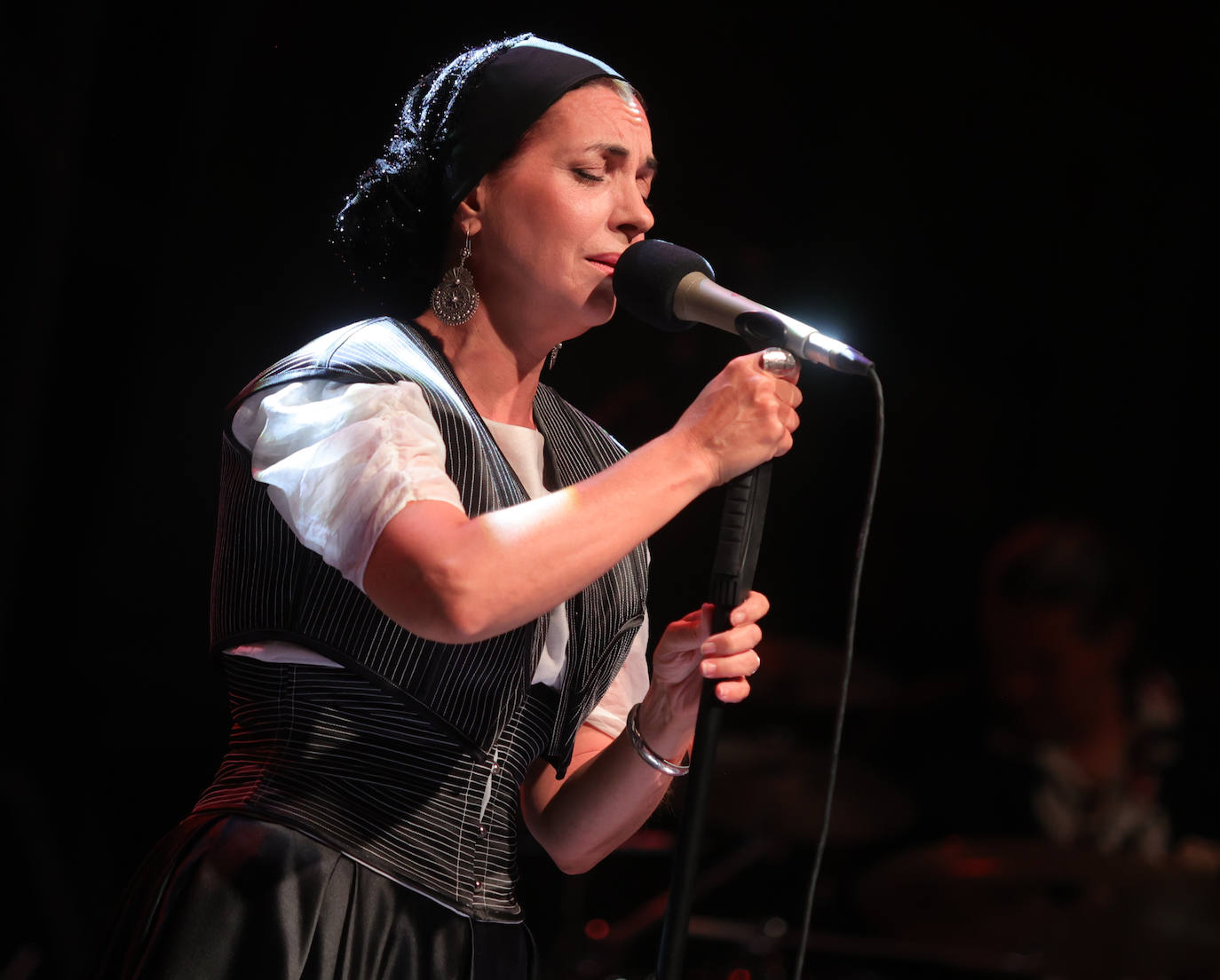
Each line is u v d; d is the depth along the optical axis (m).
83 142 15.27
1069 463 21.80
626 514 4.99
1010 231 21.78
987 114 21.48
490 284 6.08
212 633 5.84
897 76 21.17
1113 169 21.72
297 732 5.61
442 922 5.56
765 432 5.26
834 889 15.95
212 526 16.84
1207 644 21.25
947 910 13.81
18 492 15.77
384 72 15.98
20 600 16.36
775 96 20.77
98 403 16.50
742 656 5.34
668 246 5.70
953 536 21.53
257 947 5.09
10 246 15.30
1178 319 21.78
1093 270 21.84
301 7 15.63
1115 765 14.44
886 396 21.69
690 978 13.90
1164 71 21.25
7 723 16.06
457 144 6.00
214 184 15.92
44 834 14.81
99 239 15.99
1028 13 21.02
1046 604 14.47
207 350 16.41
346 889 5.36
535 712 6.11
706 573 19.73
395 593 4.88
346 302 16.19
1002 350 21.91
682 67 20.25
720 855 16.27
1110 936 13.37
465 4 16.16
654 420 17.88
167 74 15.48
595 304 5.97
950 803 14.81
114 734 16.50
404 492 4.97
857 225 21.36
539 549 4.85
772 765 15.30
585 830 6.68
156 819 16.31
